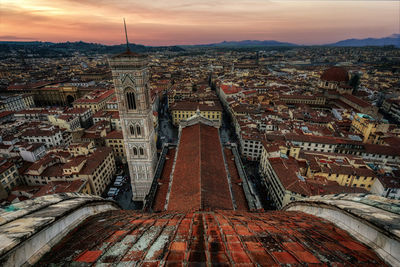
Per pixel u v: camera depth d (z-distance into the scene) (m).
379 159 107.50
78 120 156.75
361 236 16.36
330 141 111.12
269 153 100.19
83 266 12.28
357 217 16.75
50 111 168.75
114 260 13.12
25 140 123.81
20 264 11.61
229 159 84.44
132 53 69.00
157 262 12.91
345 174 85.12
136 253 14.12
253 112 167.88
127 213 28.97
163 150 92.19
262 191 104.81
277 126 138.88
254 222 21.83
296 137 114.88
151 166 85.88
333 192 74.81
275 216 26.25
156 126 157.25
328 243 15.71
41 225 13.89
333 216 21.77
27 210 16.41
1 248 10.59
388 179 80.69
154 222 21.41
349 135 117.44
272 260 13.04
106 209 29.36
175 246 15.08
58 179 93.81
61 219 16.95
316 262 12.81
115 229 18.84
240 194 64.38
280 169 91.12
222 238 16.53
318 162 93.31
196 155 63.25
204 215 26.03
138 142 81.12
